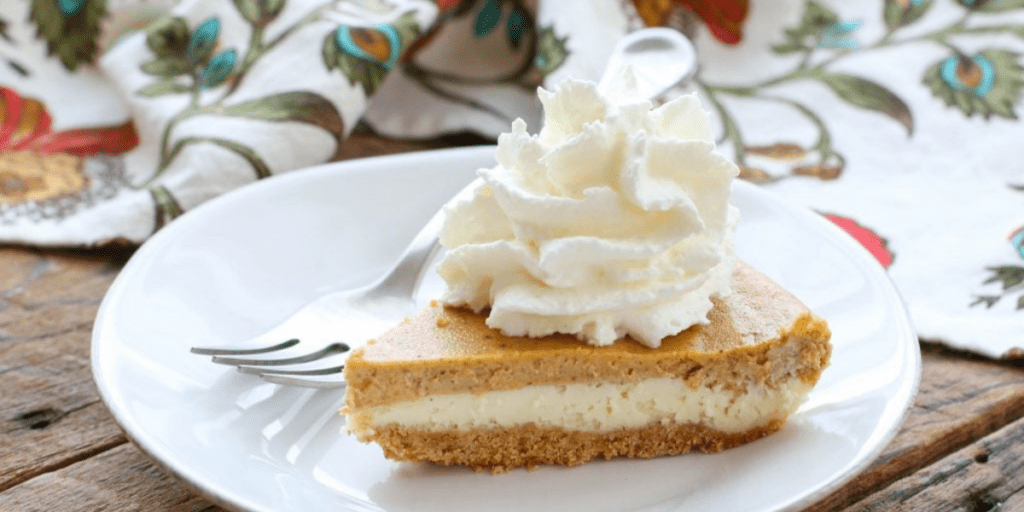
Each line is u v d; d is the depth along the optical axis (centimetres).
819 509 43
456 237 45
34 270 53
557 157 43
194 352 45
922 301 50
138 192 56
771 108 62
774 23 65
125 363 44
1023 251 52
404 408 43
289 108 58
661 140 43
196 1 62
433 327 44
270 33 61
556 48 61
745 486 41
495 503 42
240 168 56
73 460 44
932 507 43
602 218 43
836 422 42
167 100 60
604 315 43
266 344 46
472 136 63
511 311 43
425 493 42
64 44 64
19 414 46
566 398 43
